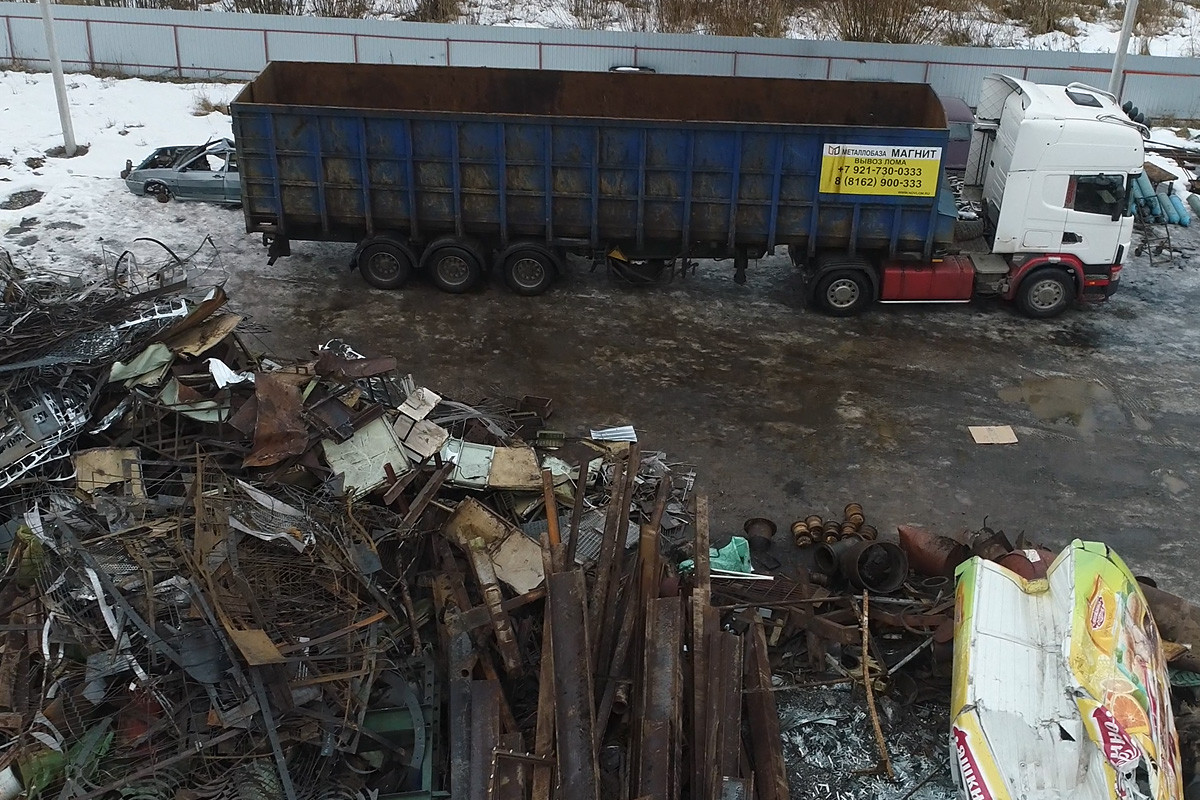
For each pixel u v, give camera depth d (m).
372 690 6.64
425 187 13.07
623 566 7.80
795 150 12.56
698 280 14.60
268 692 6.07
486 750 6.24
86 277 13.06
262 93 14.06
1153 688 6.48
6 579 6.88
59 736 5.89
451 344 12.58
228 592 6.43
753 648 7.18
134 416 8.42
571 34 20.78
